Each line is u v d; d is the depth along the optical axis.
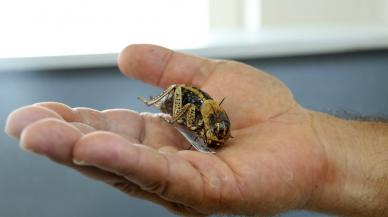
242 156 0.25
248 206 0.24
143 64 0.31
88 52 0.55
